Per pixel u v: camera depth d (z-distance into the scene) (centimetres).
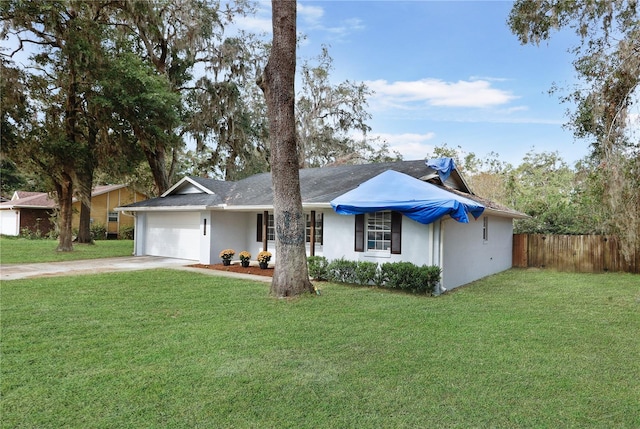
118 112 1736
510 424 350
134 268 1356
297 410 367
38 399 380
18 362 473
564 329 657
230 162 2666
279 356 506
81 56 1616
